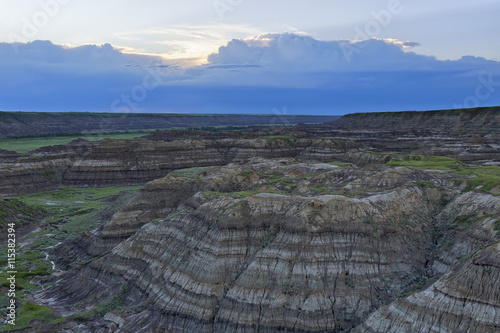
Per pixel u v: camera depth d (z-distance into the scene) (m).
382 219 64.06
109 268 73.00
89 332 59.62
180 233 69.62
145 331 57.16
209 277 59.69
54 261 89.75
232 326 54.88
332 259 58.47
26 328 59.44
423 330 44.56
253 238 63.44
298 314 54.34
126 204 98.75
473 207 66.12
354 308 54.75
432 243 65.88
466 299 44.62
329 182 93.75
